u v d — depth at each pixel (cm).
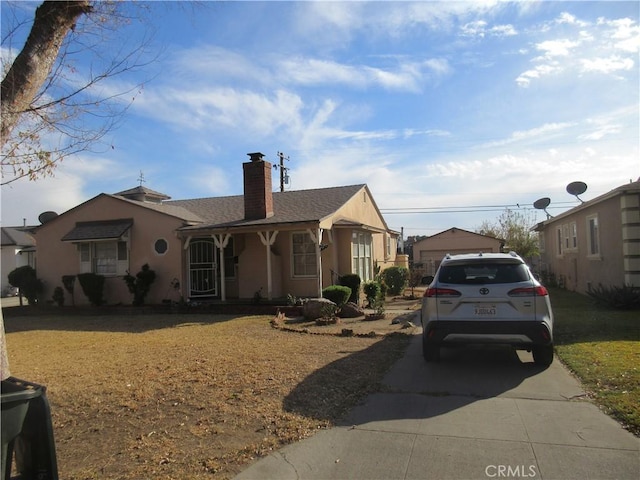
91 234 1809
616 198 1465
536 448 439
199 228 1706
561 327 1039
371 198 2311
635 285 1364
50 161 640
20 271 1917
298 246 1769
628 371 655
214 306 1630
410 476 398
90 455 464
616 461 410
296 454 446
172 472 420
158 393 644
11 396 318
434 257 3725
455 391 619
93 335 1227
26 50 545
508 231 4159
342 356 835
